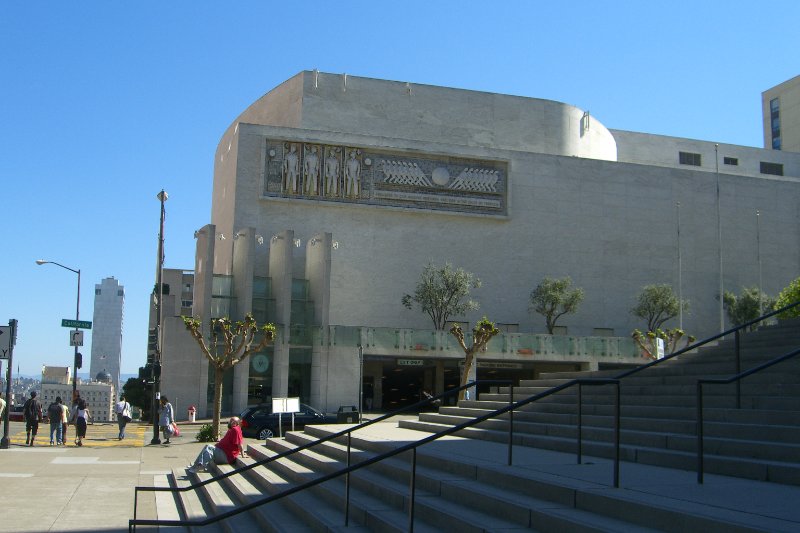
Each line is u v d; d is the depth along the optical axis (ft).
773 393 38.27
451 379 205.77
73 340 135.13
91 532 38.81
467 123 214.07
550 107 221.87
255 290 172.76
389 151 195.00
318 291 170.50
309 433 61.82
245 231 167.84
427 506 28.76
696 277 214.28
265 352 167.02
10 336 82.28
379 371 187.21
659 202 215.10
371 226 192.65
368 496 35.06
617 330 206.28
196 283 174.60
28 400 92.02
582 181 209.97
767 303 202.28
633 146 257.75
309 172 188.55
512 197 203.72
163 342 163.12
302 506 35.42
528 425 45.55
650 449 33.99
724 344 58.54
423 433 54.85
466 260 198.18
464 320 194.70
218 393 104.99
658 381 47.19
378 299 190.39
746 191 223.30
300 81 203.92
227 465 58.23
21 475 61.31
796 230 225.56
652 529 22.02
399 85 210.38
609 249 209.15
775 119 339.98
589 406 45.32
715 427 34.22
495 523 25.44
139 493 51.83
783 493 25.09
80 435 93.04
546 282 194.70
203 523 29.73
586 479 28.14
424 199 196.13
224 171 203.72
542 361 178.60
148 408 191.31
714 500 23.62
